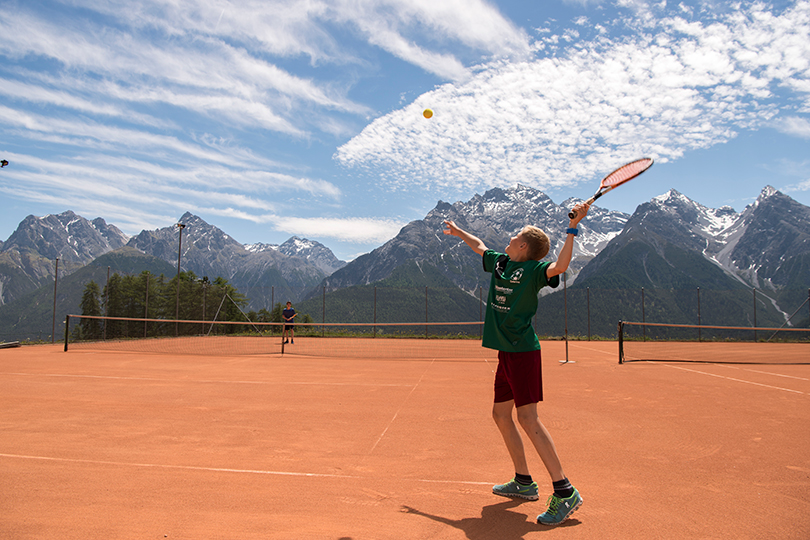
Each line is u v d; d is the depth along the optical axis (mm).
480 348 18438
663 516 2932
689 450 4445
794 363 13305
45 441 4512
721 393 7770
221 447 4383
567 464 4023
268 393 7438
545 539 2582
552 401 6984
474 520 2850
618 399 7164
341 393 7488
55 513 2850
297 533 2617
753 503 3158
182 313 27000
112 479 3479
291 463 3941
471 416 5824
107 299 27141
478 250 3572
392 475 3678
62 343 20406
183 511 2908
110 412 5871
